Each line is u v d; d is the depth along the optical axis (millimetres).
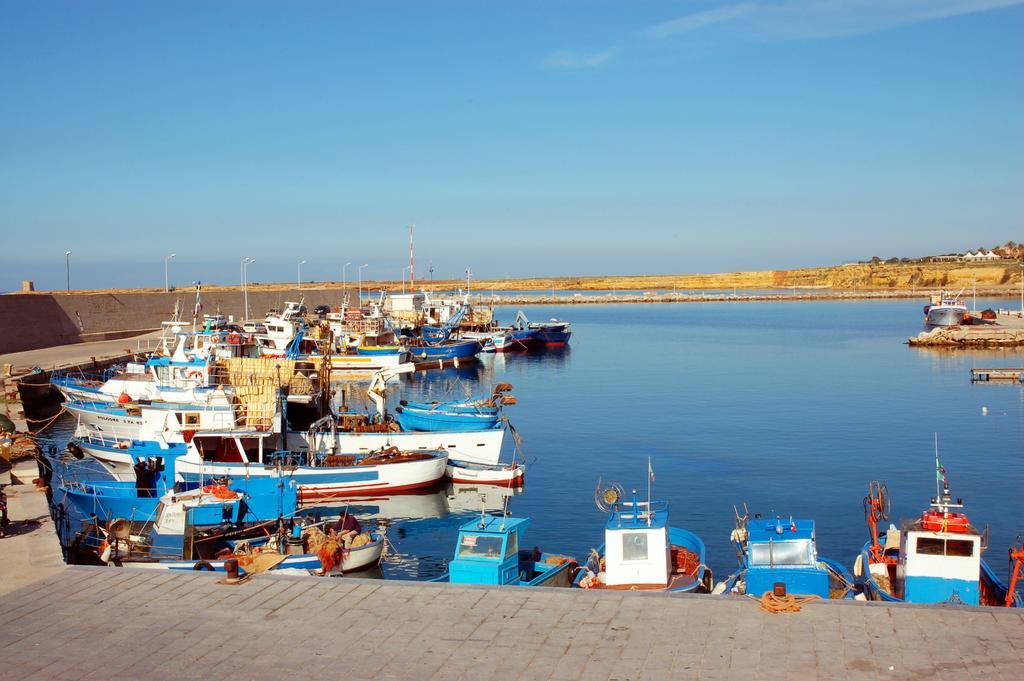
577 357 120562
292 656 17172
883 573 27438
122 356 87625
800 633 17609
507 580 25938
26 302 99688
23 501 31859
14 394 61000
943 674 15633
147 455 42562
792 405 74312
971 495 43531
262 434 42500
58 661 17156
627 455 54594
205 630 18531
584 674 16078
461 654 17094
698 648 17062
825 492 44438
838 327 170625
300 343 94562
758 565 25047
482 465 48312
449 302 147125
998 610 18484
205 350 54469
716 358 116062
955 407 72312
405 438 49125
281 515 31875
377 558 32594
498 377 98750
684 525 38906
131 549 29953
